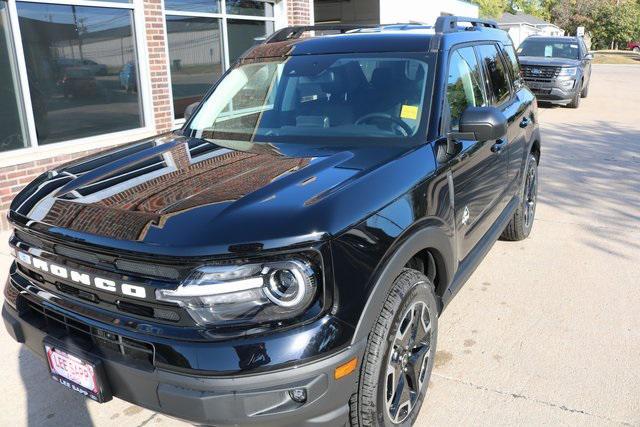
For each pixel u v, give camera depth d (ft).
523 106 15.97
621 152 31.65
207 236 6.82
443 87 10.64
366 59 11.41
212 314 6.84
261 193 7.74
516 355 11.46
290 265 6.82
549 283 14.82
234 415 6.70
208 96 12.70
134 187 8.39
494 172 12.98
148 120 26.17
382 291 7.74
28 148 21.11
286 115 11.19
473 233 11.81
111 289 7.25
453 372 10.90
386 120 10.36
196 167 9.10
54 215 7.91
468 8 83.05
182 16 27.91
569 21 229.45
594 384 10.46
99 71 23.84
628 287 14.55
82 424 9.66
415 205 8.72
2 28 20.03
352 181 8.13
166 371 6.84
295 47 12.55
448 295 10.48
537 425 9.40
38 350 8.30
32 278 8.46
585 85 57.88
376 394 7.76
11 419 9.82
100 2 23.26
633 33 230.07
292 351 6.72
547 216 20.47
